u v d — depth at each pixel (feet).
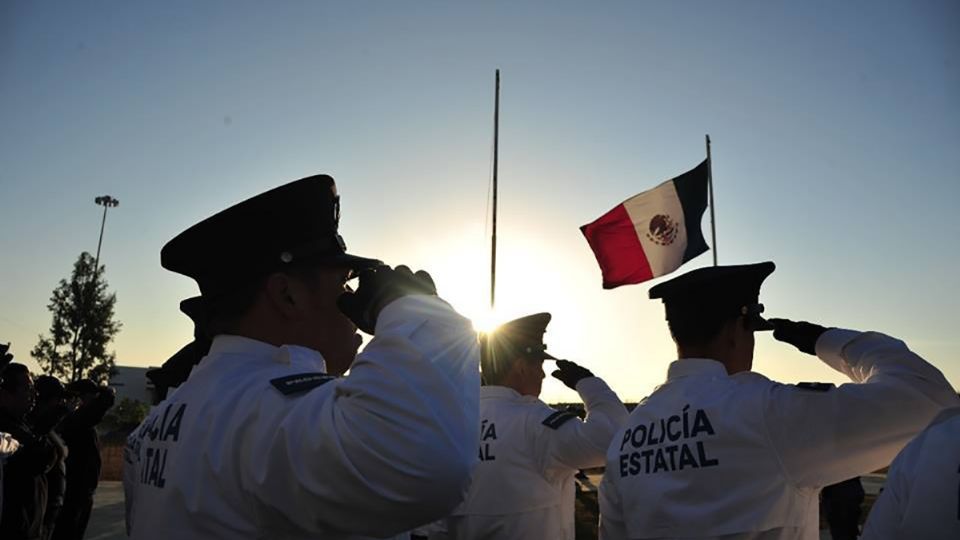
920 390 6.90
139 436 5.56
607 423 11.15
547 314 13.30
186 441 4.45
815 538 7.52
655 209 24.81
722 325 8.38
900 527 4.66
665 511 7.72
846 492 22.02
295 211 5.01
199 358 6.35
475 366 4.22
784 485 7.23
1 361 14.90
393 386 3.79
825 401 7.01
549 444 11.72
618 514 8.85
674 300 8.62
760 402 7.41
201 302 5.46
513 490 11.89
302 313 5.06
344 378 4.01
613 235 24.82
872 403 6.82
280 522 4.07
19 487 17.67
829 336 8.02
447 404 3.87
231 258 5.03
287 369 4.75
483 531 11.94
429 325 4.12
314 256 5.02
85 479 25.53
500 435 12.13
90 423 25.39
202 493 4.21
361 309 4.58
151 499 4.58
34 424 20.38
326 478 3.77
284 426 4.01
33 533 18.03
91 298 160.25
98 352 158.81
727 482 7.37
